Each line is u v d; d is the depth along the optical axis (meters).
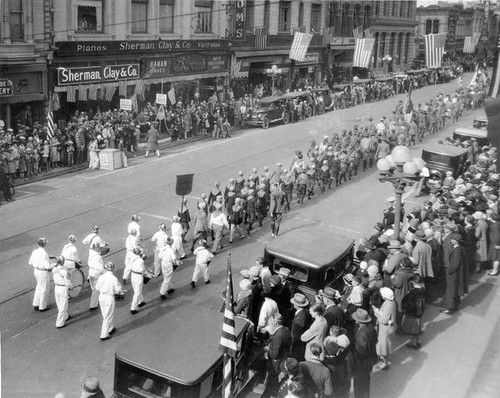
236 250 17.83
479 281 15.24
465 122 36.78
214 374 8.28
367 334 9.61
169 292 14.65
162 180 25.09
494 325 12.76
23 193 22.80
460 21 56.91
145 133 32.31
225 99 40.91
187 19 38.22
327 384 8.57
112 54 31.42
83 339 12.34
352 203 23.09
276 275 11.41
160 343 8.68
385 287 11.01
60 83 28.30
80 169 26.75
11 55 25.42
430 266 13.18
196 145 32.62
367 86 50.00
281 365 9.29
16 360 11.39
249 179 20.22
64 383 10.66
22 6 26.17
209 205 19.70
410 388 10.20
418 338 11.66
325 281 11.68
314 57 52.19
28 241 17.69
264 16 46.50
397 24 61.78
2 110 26.48
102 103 32.22
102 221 19.77
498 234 15.38
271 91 47.12
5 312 13.41
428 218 16.06
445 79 56.41
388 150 28.31
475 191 17.48
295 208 22.47
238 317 9.79
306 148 31.92
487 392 10.05
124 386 8.30
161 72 34.84
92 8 31.31
